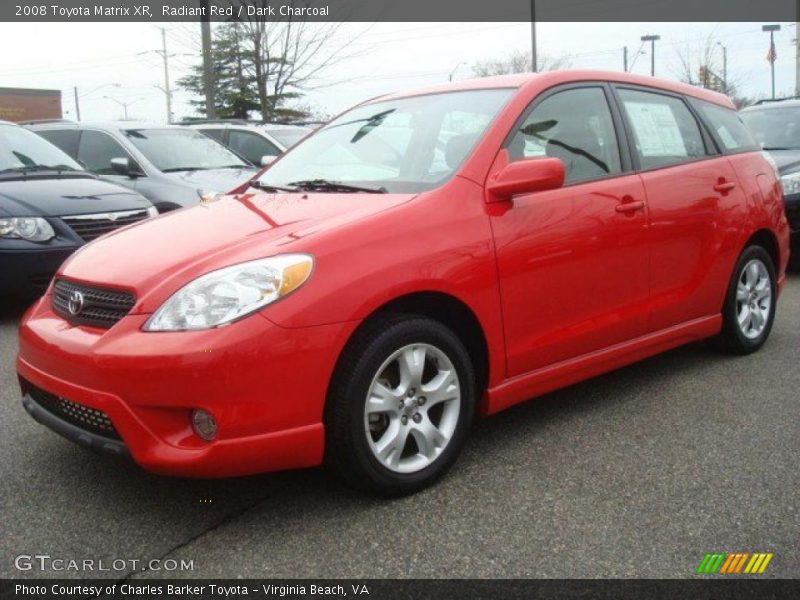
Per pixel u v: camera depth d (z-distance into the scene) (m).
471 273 3.38
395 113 4.30
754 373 4.82
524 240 3.59
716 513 3.08
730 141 5.12
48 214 6.33
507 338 3.57
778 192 5.37
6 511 3.17
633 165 4.29
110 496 3.30
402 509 3.16
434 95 4.29
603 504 3.17
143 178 8.81
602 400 4.40
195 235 3.40
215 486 3.38
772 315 5.35
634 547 2.84
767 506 3.12
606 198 4.00
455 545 2.88
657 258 4.29
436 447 3.34
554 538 2.92
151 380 2.82
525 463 3.57
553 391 4.28
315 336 2.92
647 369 4.96
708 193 4.66
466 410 3.44
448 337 3.33
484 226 3.47
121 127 9.45
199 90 19.45
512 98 3.88
